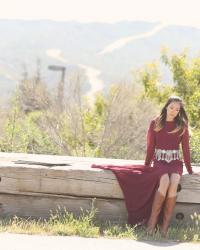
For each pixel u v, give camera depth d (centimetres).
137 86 2022
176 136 880
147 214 877
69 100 1712
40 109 1698
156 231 856
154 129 886
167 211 859
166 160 877
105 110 1777
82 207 912
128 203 884
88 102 1839
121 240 804
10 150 1600
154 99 2138
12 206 923
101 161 991
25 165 924
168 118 878
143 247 764
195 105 1936
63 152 1636
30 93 1700
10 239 775
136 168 898
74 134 1673
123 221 905
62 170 906
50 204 916
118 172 892
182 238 822
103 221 909
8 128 1634
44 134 1659
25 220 902
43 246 745
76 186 905
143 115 1714
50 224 864
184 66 2134
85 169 906
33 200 920
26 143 1611
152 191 869
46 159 983
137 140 1688
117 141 1669
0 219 902
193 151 1318
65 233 826
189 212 908
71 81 1728
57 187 909
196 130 1766
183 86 2130
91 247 754
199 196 898
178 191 898
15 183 915
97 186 903
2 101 1767
